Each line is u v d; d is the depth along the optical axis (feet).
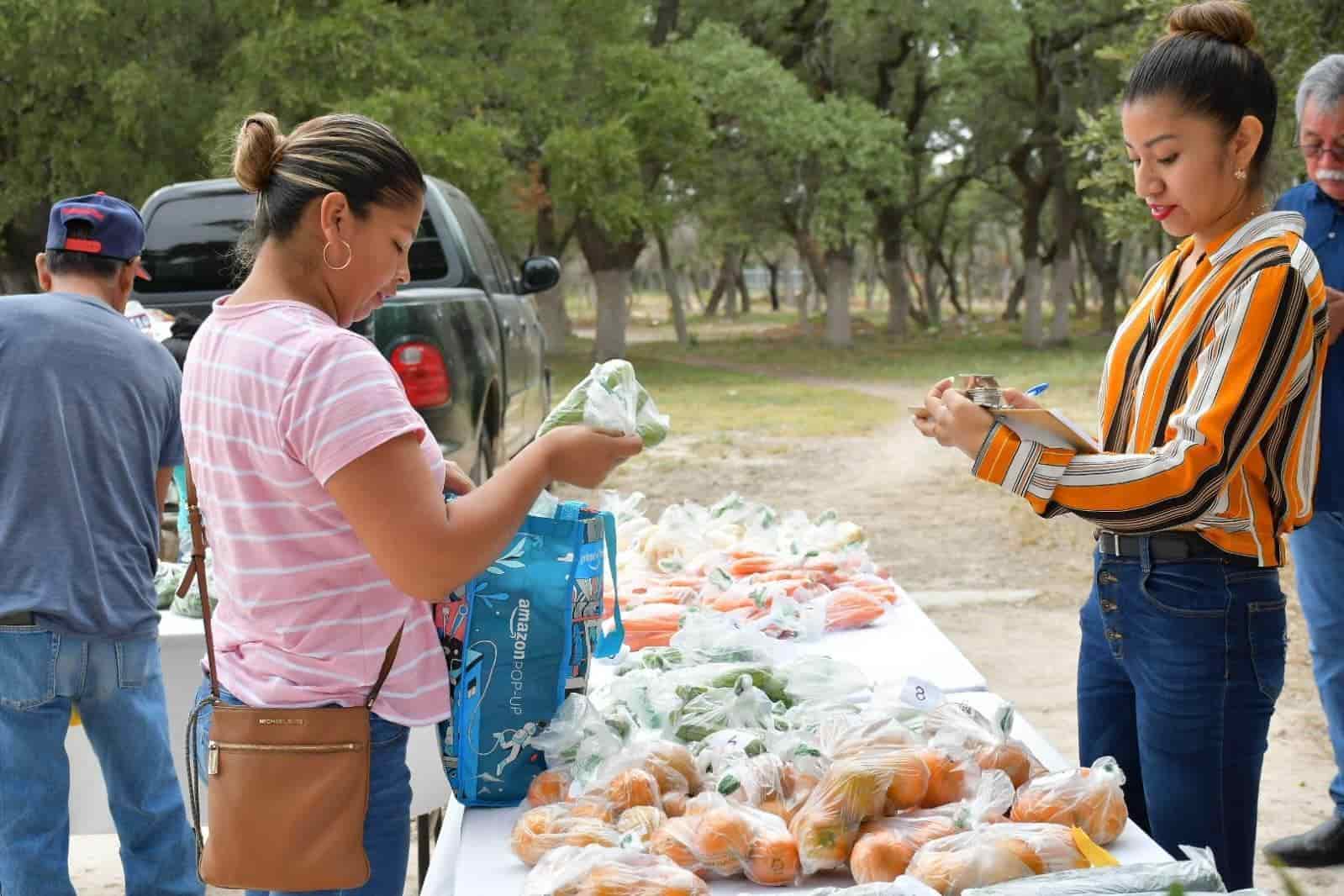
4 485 9.92
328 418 5.94
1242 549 7.27
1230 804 7.51
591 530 7.37
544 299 111.34
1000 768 7.07
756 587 11.03
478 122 72.43
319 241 6.32
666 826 6.56
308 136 6.37
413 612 6.59
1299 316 6.81
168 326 13.37
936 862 6.12
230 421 6.17
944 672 9.59
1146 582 7.40
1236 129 7.04
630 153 79.71
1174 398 7.21
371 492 5.97
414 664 6.55
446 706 6.72
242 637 6.48
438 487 6.20
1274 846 12.76
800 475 39.88
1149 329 7.61
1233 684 7.34
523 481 6.34
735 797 6.89
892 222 131.64
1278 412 7.02
